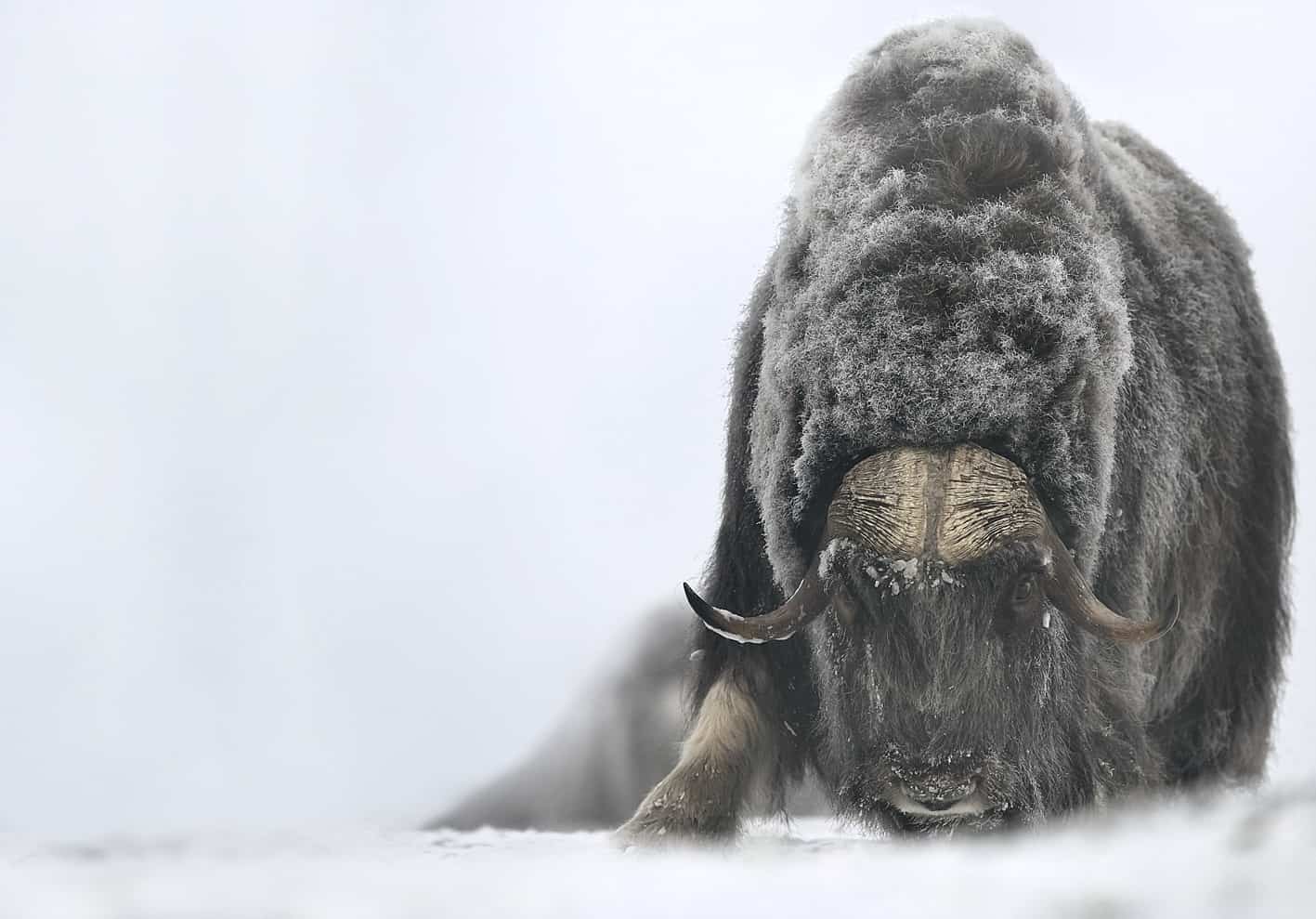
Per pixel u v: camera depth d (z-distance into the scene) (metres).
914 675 22.11
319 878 11.80
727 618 23.30
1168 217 31.11
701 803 25.20
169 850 15.14
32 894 10.91
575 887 11.30
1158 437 26.64
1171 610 22.69
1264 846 10.12
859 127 25.52
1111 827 12.63
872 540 22.52
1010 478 22.89
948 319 23.14
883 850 17.61
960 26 27.12
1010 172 24.41
